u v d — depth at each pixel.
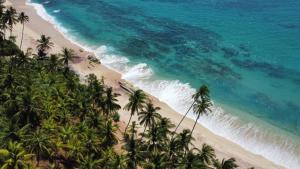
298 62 117.56
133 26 147.50
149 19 155.12
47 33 136.12
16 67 92.75
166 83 106.19
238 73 111.69
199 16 158.00
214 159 73.19
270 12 160.00
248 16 156.12
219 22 150.62
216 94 101.38
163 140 71.44
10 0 170.25
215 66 115.88
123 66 115.62
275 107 96.62
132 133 79.00
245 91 103.06
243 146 83.62
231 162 65.06
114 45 130.12
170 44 131.50
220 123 90.38
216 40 133.88
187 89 102.81
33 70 92.88
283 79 108.81
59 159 69.31
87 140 69.50
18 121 72.00
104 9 167.12
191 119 91.88
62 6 168.38
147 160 69.38
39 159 67.38
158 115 74.12
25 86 82.44
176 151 68.25
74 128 72.62
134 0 182.00
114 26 147.12
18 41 124.06
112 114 86.19
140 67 114.75
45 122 72.75
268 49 126.00
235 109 95.38
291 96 101.19
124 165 66.81
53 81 88.25
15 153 59.75
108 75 109.56
